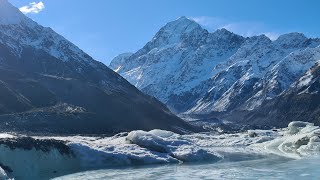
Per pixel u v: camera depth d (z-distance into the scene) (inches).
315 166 2438.5
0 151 2063.2
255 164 2620.6
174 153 2859.3
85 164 2488.9
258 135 6259.8
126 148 2832.2
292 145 3981.3
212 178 2071.9
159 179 2057.1
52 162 2305.6
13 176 2027.6
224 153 3511.3
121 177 2122.3
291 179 2015.3
